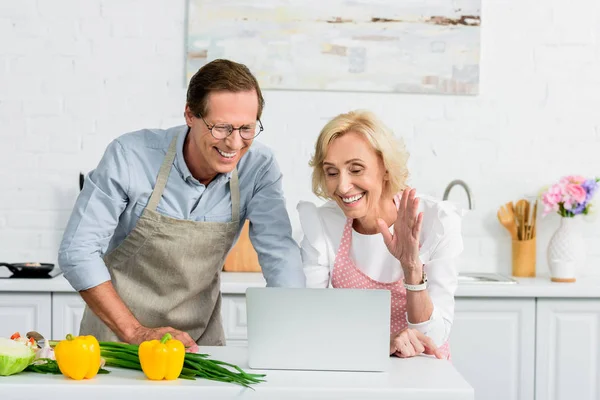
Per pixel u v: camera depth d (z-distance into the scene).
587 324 3.97
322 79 4.38
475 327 3.94
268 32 4.37
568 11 4.45
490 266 4.45
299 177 4.41
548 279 4.23
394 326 2.61
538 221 4.44
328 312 2.07
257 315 2.08
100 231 2.52
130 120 4.41
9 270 4.18
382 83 4.39
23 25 4.37
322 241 2.65
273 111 4.40
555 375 3.97
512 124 4.45
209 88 2.27
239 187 2.69
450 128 4.44
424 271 2.54
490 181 4.45
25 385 1.92
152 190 2.59
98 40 4.39
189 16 4.36
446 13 4.38
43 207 4.40
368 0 4.37
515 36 4.45
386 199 2.57
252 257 4.27
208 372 2.00
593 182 4.17
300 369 2.09
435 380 1.99
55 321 3.92
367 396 1.91
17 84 4.38
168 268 2.68
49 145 4.39
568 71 4.45
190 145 2.52
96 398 1.92
